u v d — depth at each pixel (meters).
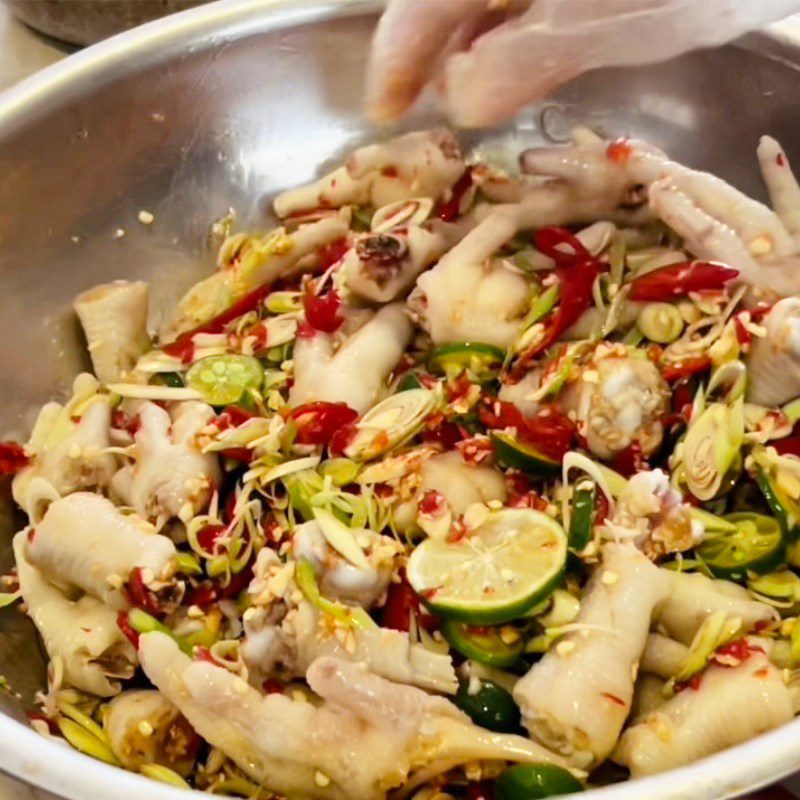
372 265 0.61
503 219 0.62
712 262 0.60
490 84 0.55
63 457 0.59
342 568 0.55
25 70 0.71
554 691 0.53
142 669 0.56
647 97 0.65
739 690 0.53
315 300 0.62
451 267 0.61
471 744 0.52
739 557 0.57
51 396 0.62
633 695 0.55
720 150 0.65
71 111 0.62
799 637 0.55
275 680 0.55
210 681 0.53
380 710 0.52
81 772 0.48
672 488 0.57
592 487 0.57
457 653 0.56
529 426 0.58
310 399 0.60
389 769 0.52
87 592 0.57
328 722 0.52
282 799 0.53
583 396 0.58
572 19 0.54
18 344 0.62
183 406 0.61
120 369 0.63
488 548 0.56
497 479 0.58
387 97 0.57
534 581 0.54
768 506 0.58
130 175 0.64
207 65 0.64
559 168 0.62
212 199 0.66
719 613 0.55
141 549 0.56
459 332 0.61
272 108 0.66
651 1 0.53
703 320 0.60
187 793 0.48
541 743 0.53
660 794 0.47
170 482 0.58
